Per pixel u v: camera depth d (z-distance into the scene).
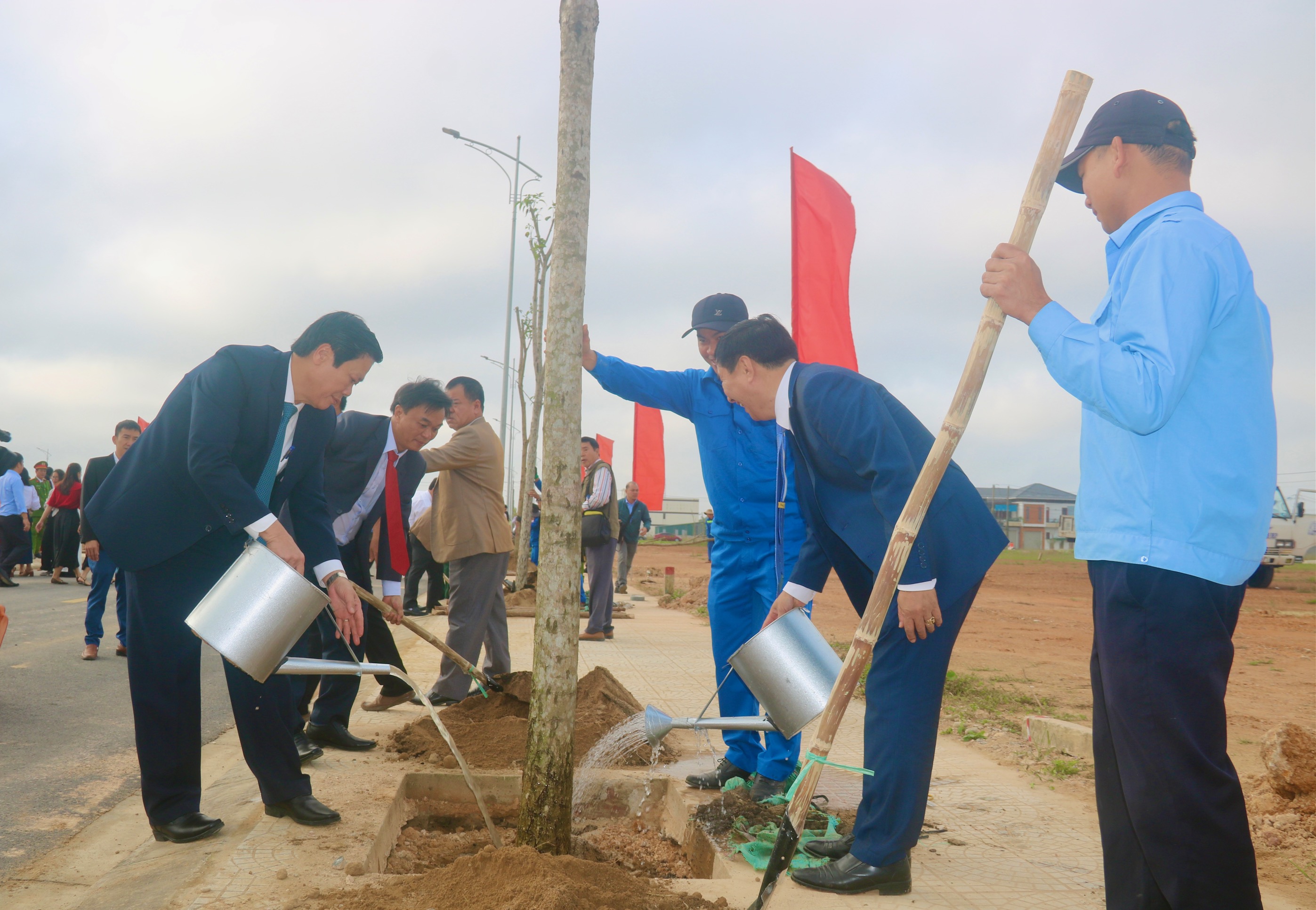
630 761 4.23
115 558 3.02
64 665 7.34
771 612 3.31
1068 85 2.19
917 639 2.71
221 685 6.92
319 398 3.34
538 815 2.77
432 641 4.05
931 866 2.96
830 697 2.39
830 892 2.67
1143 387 1.89
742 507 3.92
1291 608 18.03
